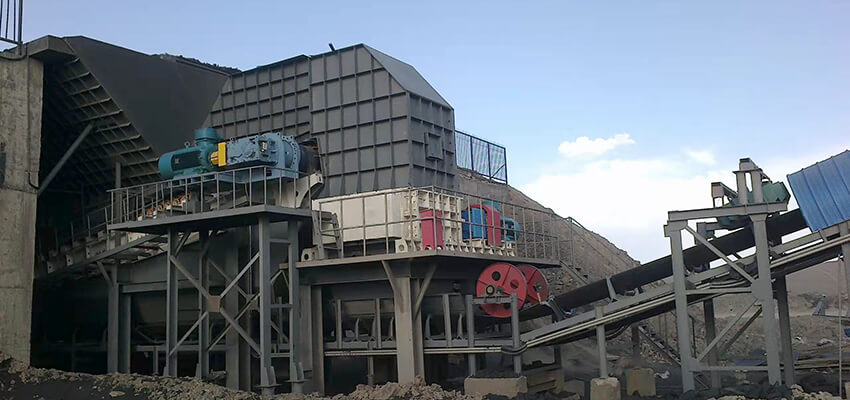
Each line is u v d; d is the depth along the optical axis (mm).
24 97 22172
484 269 20984
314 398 17828
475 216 21703
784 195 17047
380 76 22703
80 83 23750
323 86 23859
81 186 28156
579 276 24344
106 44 23562
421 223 19797
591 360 29875
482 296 19562
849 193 16484
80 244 25297
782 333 19594
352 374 26969
